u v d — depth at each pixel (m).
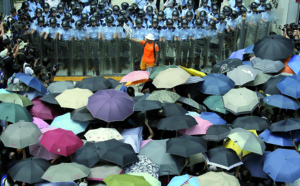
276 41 12.43
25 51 12.77
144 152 8.36
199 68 16.31
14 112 8.73
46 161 7.48
